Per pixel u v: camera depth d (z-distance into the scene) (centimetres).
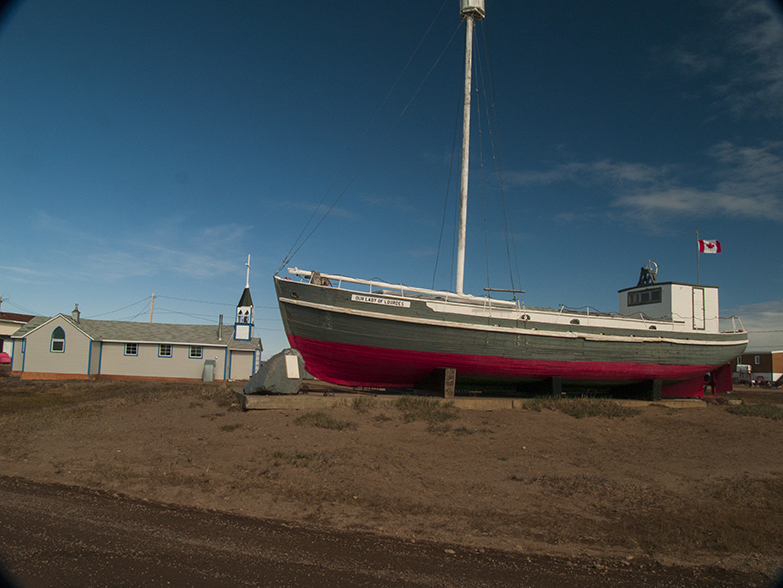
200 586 442
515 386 1845
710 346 1947
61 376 3375
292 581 462
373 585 461
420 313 1505
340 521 643
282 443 1006
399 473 865
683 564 539
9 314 5653
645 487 827
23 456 932
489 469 914
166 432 1109
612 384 1898
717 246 2158
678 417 1543
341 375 1620
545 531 631
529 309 1747
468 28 1780
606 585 484
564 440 1177
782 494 802
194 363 3666
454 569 509
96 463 882
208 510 668
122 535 564
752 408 1686
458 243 1750
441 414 1305
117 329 3741
